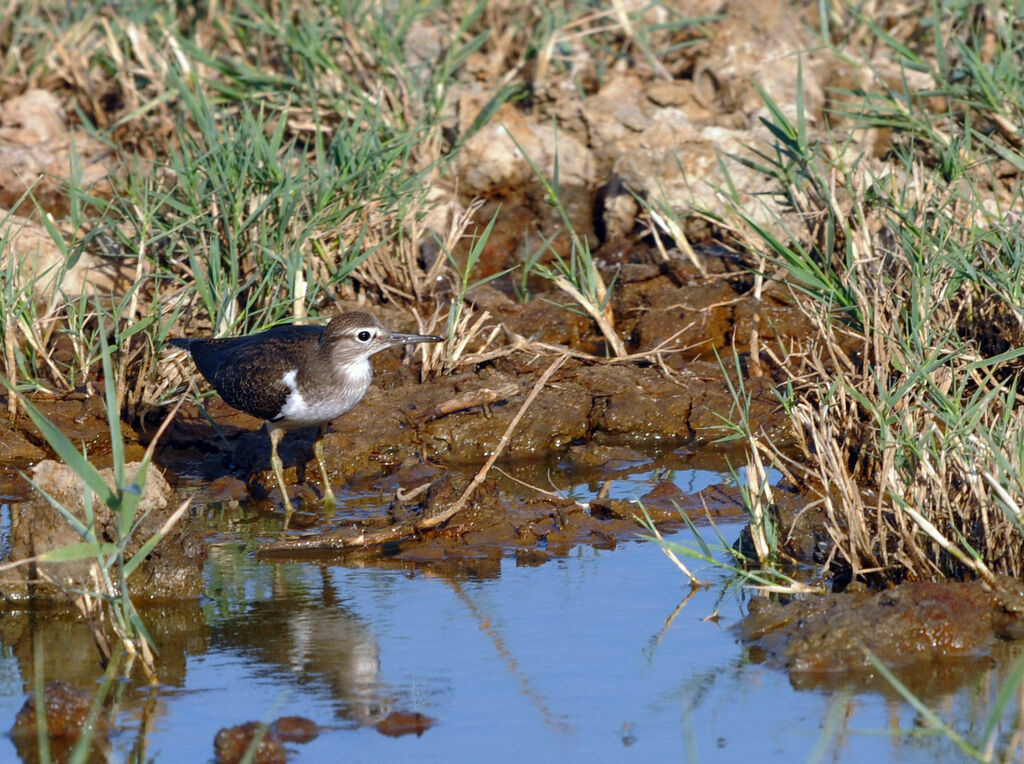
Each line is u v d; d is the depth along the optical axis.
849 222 14.95
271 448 12.57
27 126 18.97
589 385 14.23
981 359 11.49
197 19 20.80
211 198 15.23
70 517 8.97
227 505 12.40
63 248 14.15
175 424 13.94
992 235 12.98
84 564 10.21
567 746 7.92
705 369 14.48
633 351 15.20
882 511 10.18
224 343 12.64
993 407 11.35
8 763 7.87
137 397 13.70
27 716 8.27
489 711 8.35
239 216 14.86
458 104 18.44
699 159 17.36
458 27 20.52
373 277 16.05
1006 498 9.26
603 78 19.34
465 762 7.75
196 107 16.38
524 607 9.94
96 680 8.86
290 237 15.20
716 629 9.49
